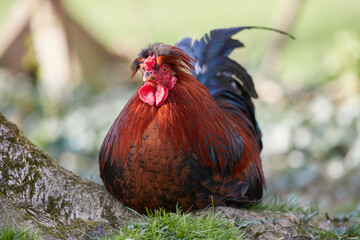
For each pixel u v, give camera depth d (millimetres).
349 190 22188
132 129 10000
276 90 29047
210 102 10602
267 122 26953
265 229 11008
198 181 10211
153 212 10477
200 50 14086
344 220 13586
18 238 8812
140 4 34781
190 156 10008
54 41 30250
